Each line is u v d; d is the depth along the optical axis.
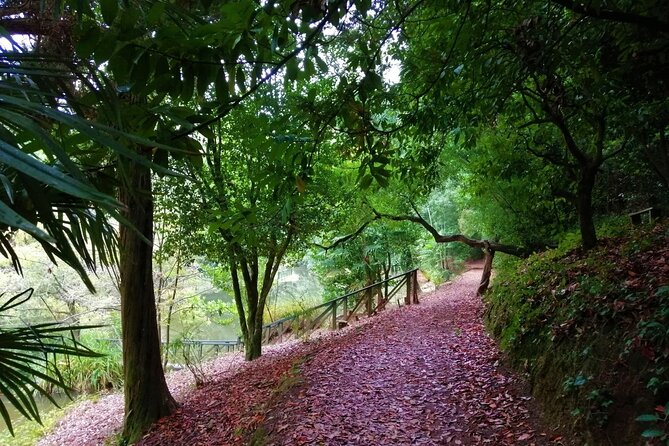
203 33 1.42
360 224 11.58
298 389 5.43
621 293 3.61
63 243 1.70
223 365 10.52
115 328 11.69
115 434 6.82
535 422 3.63
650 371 2.78
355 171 8.23
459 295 12.17
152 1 1.45
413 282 12.63
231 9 1.39
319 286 19.00
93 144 1.59
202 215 7.34
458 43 3.11
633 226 6.43
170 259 11.34
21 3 2.11
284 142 2.50
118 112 1.37
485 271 9.98
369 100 2.94
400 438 3.84
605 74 3.74
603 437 2.86
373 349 6.94
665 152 5.19
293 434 4.05
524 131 6.98
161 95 1.60
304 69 1.95
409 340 7.29
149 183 5.31
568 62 3.14
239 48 1.53
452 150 9.01
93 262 1.97
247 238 2.74
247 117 4.63
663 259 3.81
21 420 9.27
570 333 3.87
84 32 1.33
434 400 4.59
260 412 5.12
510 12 3.16
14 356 1.79
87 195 0.82
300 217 8.31
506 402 4.14
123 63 1.44
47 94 1.21
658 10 2.60
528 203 8.55
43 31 1.98
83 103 1.47
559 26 2.95
